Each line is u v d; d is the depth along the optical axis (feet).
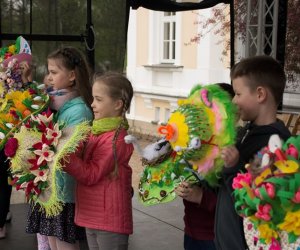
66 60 11.11
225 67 38.68
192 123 7.18
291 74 31.45
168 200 8.34
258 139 7.27
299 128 25.30
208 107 7.29
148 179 8.59
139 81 47.11
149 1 23.81
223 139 7.14
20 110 10.87
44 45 20.59
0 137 10.78
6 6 20.51
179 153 7.39
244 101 7.43
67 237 10.75
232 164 7.11
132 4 23.41
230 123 7.14
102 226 9.80
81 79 11.19
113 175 9.78
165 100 43.52
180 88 42.32
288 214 5.91
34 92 11.35
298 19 30.89
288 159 6.01
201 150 7.24
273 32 20.72
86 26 20.45
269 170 6.05
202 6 25.05
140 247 15.01
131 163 33.01
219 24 37.91
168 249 14.83
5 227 16.07
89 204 9.93
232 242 7.38
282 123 7.41
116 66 22.80
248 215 6.22
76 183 10.17
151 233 16.20
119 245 9.90
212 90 7.36
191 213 9.14
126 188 9.99
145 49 46.19
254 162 6.44
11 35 19.63
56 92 11.18
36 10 20.92
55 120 10.61
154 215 18.01
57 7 21.11
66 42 20.80
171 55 44.42
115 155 9.68
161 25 44.93
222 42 38.42
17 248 14.78
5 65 12.96
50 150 9.37
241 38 31.53
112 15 22.52
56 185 9.55
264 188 5.89
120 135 9.80
